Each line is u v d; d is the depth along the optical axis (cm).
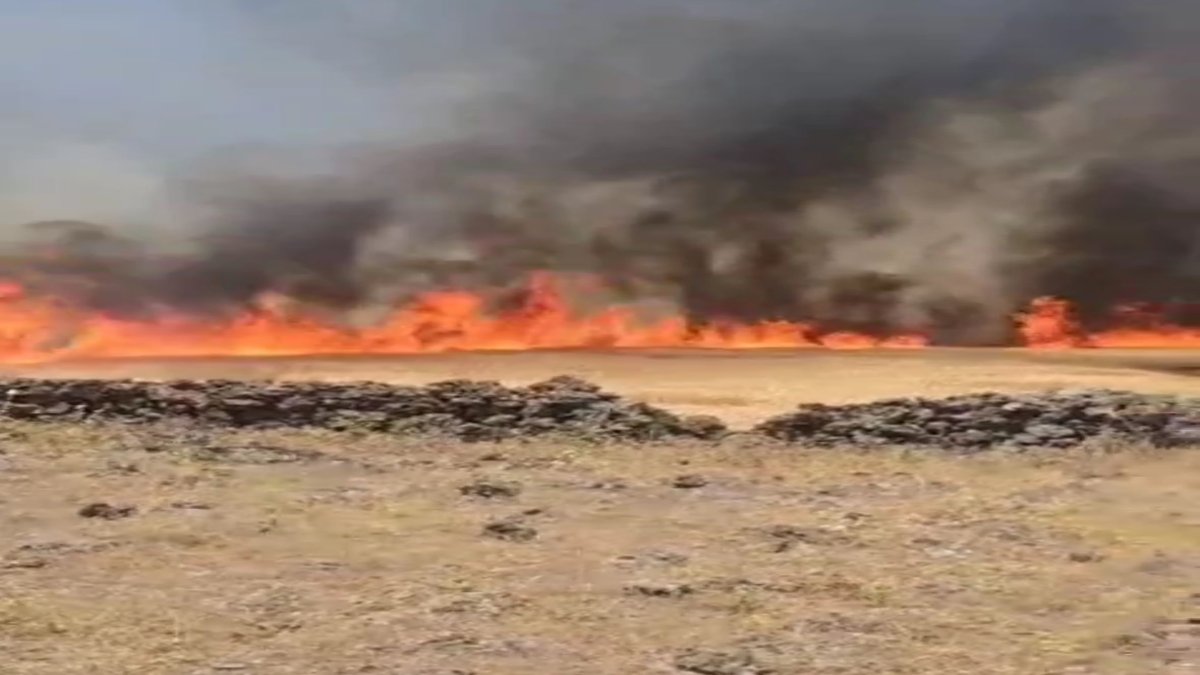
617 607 1156
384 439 2158
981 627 1098
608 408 2262
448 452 2052
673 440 2178
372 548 1392
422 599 1176
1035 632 1084
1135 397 2288
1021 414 2184
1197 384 4725
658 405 3716
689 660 994
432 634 1060
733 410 3544
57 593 1190
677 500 1691
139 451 2014
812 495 1731
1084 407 2205
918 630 1087
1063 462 1991
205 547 1395
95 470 1853
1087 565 1340
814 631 1084
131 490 1716
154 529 1476
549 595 1196
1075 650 1027
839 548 1415
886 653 1020
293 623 1093
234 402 2277
